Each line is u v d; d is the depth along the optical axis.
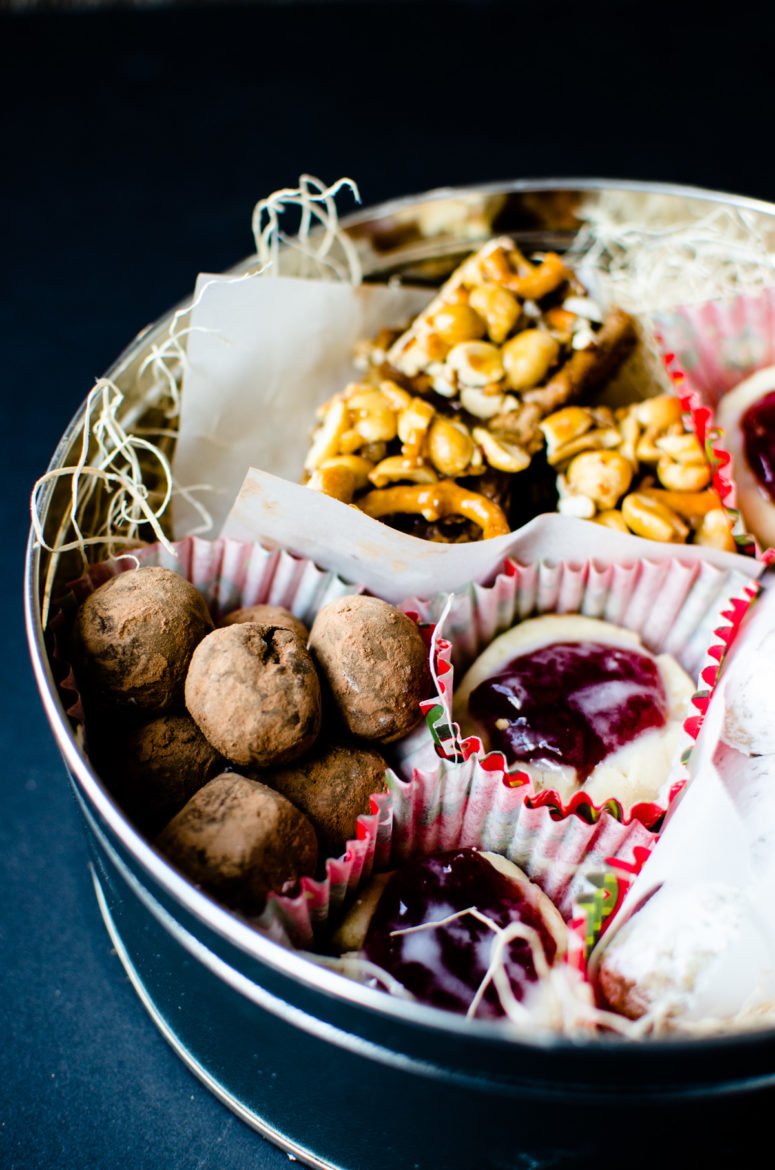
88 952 0.36
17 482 0.45
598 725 0.34
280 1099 0.31
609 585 0.36
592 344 0.37
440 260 0.40
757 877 0.31
